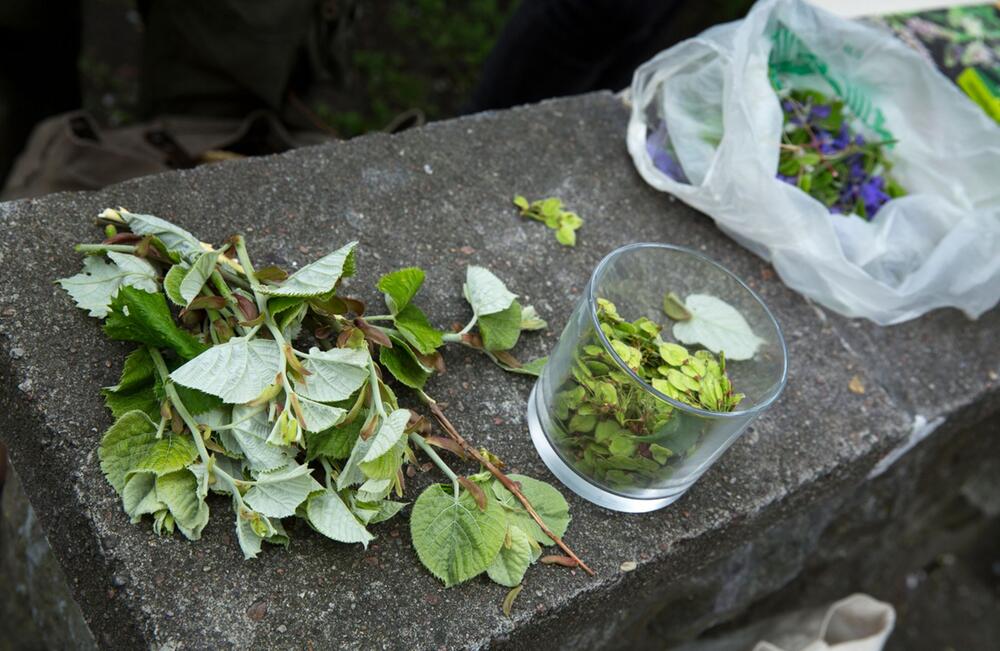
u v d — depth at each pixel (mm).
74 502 535
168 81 1048
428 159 720
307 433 544
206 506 533
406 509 571
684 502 621
